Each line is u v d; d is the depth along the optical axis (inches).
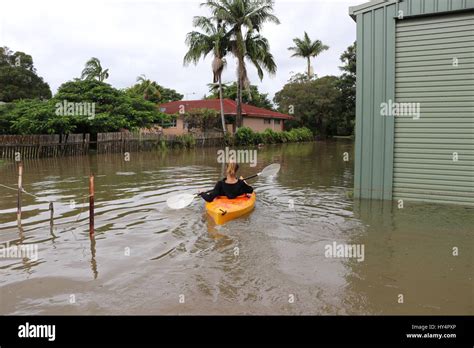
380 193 342.3
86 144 848.9
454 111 310.7
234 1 1219.2
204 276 175.9
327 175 529.0
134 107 1051.3
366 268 184.9
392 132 331.9
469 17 301.1
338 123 1952.5
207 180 469.4
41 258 197.9
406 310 145.5
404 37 323.9
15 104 936.3
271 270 182.9
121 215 286.5
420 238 230.7
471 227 251.8
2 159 684.7
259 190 404.2
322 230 249.1
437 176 319.6
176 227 255.3
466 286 164.7
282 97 1913.1
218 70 1258.6
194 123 1321.4
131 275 176.7
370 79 337.7
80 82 983.6
